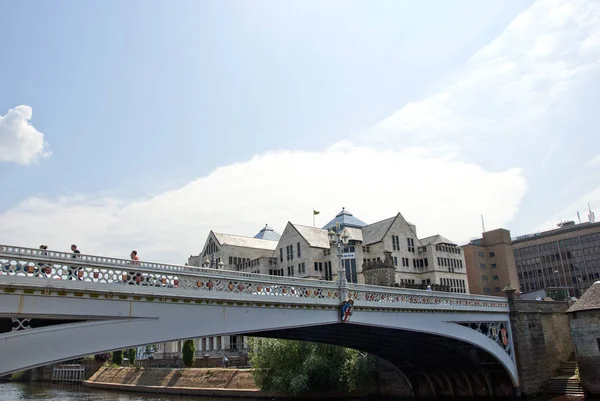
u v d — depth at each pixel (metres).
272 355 52.25
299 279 26.25
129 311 19.08
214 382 61.97
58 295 17.28
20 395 68.19
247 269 83.94
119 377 79.44
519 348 45.03
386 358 46.19
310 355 50.75
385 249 75.06
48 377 103.88
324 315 27.30
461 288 84.06
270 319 24.41
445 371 48.53
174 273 20.75
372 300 30.42
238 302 23.00
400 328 32.28
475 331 40.38
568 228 124.69
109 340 18.27
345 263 72.69
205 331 21.47
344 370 50.03
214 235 89.25
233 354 75.69
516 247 133.12
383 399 50.66
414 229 88.00
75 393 70.50
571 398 42.69
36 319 17.80
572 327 45.78
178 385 66.00
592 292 45.84
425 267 81.06
